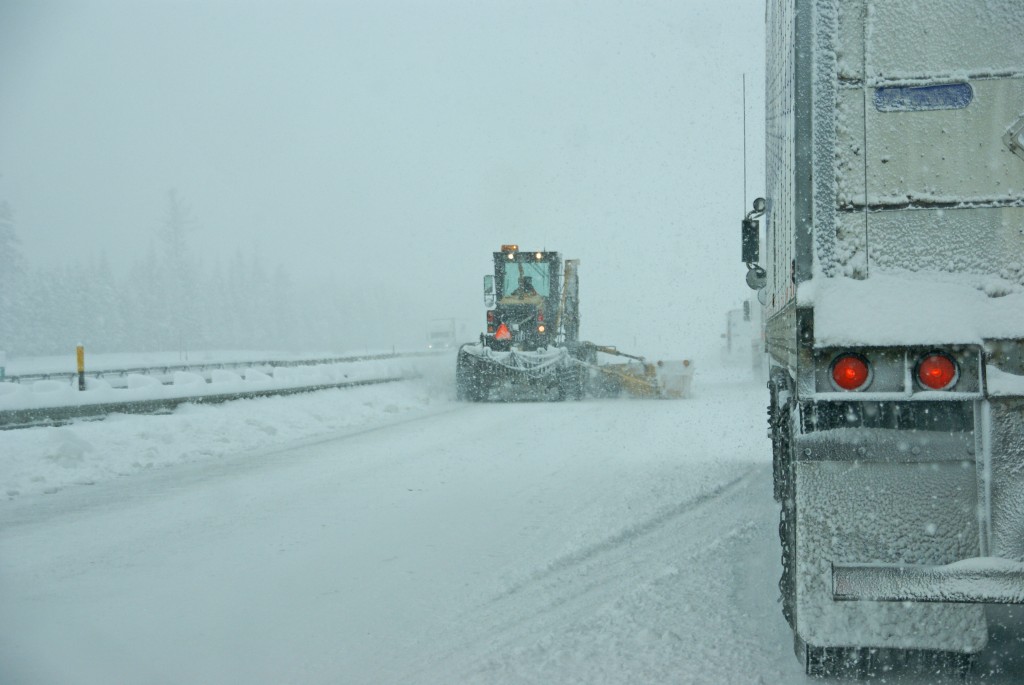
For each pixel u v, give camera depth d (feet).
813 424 12.59
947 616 12.51
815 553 12.64
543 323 79.20
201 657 15.35
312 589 19.39
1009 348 12.14
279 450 45.39
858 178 12.71
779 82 17.56
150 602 18.66
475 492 31.14
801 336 12.55
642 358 79.25
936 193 12.50
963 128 12.49
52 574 21.18
